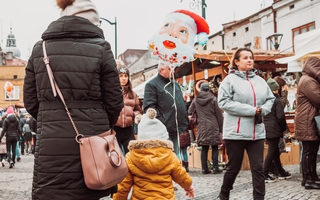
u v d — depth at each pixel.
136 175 3.89
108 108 3.29
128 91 6.44
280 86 8.36
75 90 3.11
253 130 5.11
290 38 27.47
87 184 2.96
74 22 3.21
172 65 6.63
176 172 3.95
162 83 6.78
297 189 6.98
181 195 6.71
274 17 28.80
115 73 3.26
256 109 5.07
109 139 3.12
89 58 3.17
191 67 16.11
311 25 25.80
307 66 6.84
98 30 3.31
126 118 6.27
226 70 13.19
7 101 79.12
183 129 6.87
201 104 9.66
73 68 3.13
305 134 6.80
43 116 3.14
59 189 2.99
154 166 3.78
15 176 10.91
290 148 10.89
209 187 7.54
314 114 6.76
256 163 5.13
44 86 3.16
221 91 5.26
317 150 7.00
